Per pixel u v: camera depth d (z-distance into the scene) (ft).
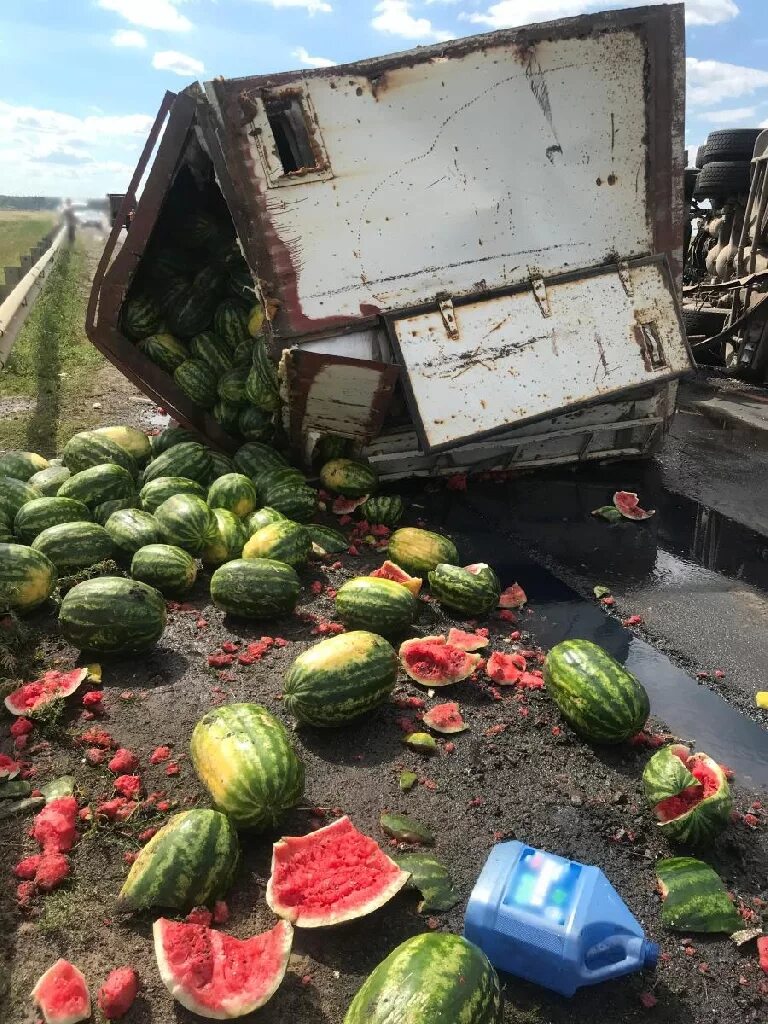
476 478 27.84
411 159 21.66
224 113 20.43
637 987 10.26
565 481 28.27
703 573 22.03
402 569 20.65
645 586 21.25
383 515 23.84
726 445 33.01
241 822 11.88
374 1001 8.67
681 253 24.16
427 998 8.52
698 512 26.08
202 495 22.98
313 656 14.61
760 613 19.95
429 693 16.07
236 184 20.85
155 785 13.34
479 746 14.62
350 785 13.55
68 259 104.01
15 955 10.49
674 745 13.80
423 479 27.35
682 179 23.53
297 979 10.21
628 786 13.83
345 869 11.16
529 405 22.90
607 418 26.16
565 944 9.61
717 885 11.50
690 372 24.36
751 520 25.54
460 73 21.40
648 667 17.66
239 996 9.57
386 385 21.66
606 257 23.56
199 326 28.53
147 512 21.89
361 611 17.52
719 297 48.32
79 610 16.22
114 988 9.75
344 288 21.80
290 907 10.61
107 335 25.05
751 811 13.42
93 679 15.96
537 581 21.43
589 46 21.77
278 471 23.99
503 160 22.25
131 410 37.06
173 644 17.48
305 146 21.54
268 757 12.09
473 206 22.30
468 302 22.49
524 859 10.61
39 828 12.10
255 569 18.08
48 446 31.37
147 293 28.45
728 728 15.71
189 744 14.24
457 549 23.16
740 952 10.82
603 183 23.02
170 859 10.96
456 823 12.83
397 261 22.03
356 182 21.44
